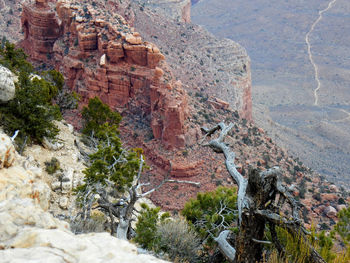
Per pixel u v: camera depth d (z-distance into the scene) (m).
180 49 164.00
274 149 100.56
